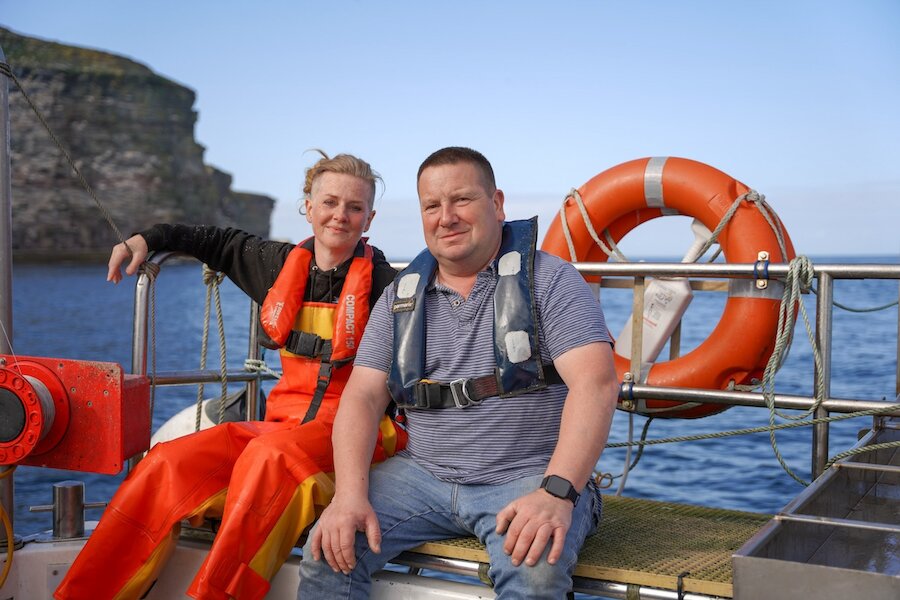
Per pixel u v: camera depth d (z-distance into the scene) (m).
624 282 4.49
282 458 2.39
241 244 3.08
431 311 2.48
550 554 2.04
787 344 4.02
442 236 2.40
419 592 2.33
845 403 3.10
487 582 2.30
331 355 2.76
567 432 2.19
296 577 2.48
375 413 2.49
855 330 24.61
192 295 58.25
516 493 2.25
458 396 2.38
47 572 2.70
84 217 118.81
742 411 11.66
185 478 2.46
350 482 2.30
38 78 122.75
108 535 2.39
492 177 2.47
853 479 2.47
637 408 4.04
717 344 4.02
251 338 3.64
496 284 2.39
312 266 2.88
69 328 31.86
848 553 2.08
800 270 3.23
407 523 2.37
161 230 2.97
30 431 2.44
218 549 2.27
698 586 2.11
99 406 2.49
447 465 2.41
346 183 2.80
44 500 8.07
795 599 1.75
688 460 8.27
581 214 4.52
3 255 2.61
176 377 3.32
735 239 4.11
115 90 127.69
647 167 4.40
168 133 134.00
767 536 1.89
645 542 2.49
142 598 2.48
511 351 2.32
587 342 2.29
